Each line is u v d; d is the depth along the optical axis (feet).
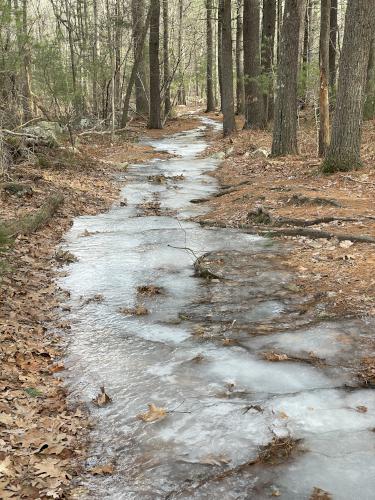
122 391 15.42
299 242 28.25
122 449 12.84
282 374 15.78
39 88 66.28
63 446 12.89
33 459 12.34
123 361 17.21
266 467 11.77
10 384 15.64
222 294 22.38
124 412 14.35
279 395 14.60
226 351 17.43
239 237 30.78
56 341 18.83
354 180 39.45
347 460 11.82
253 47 84.53
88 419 14.14
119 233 33.06
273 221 31.86
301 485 11.14
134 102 147.13
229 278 24.08
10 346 17.79
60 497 11.18
